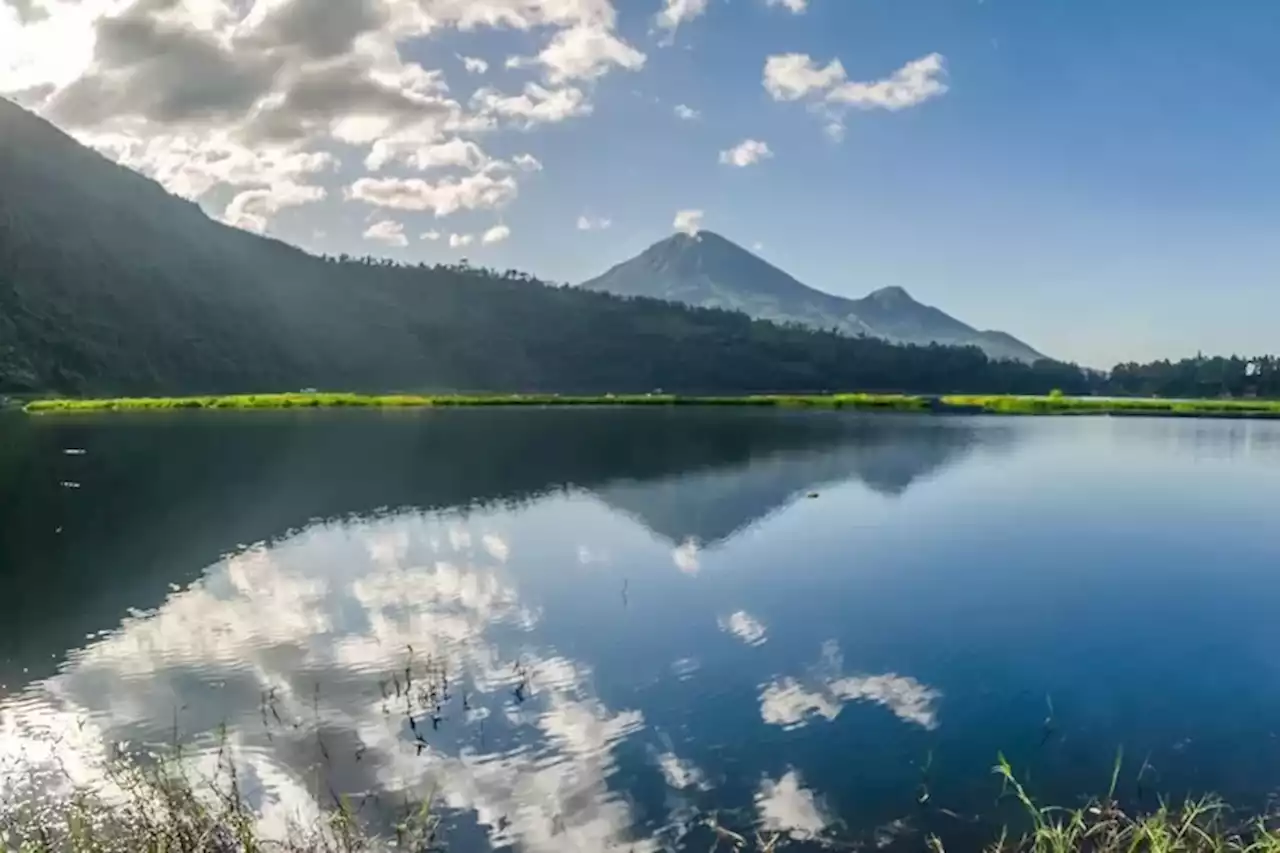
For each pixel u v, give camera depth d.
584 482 36.25
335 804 10.16
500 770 11.00
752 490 34.50
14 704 13.07
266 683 13.88
